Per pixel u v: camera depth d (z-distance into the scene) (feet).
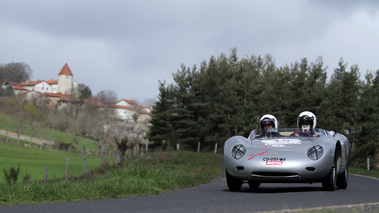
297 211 14.25
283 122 200.85
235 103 209.36
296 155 24.25
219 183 36.65
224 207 16.33
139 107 473.26
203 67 245.65
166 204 18.33
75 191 22.41
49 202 20.11
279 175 23.98
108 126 335.06
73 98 597.93
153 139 204.74
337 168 26.55
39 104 471.62
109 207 17.37
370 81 181.27
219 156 117.39
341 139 28.71
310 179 24.13
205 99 215.72
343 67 215.51
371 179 58.49
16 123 376.48
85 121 366.43
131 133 305.73
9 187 20.75
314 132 28.55
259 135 28.76
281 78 220.64
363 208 15.52
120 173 31.42
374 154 156.97
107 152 197.26
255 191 26.58
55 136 367.66
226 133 209.56
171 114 208.03
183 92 210.79
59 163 191.93
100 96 574.97
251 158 24.54
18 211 15.90
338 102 175.63
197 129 208.44
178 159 73.51
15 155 240.73
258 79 270.46
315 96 179.73
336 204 17.62
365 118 160.66
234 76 251.19
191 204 18.02
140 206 17.65
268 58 288.10
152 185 27.35
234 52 279.28
